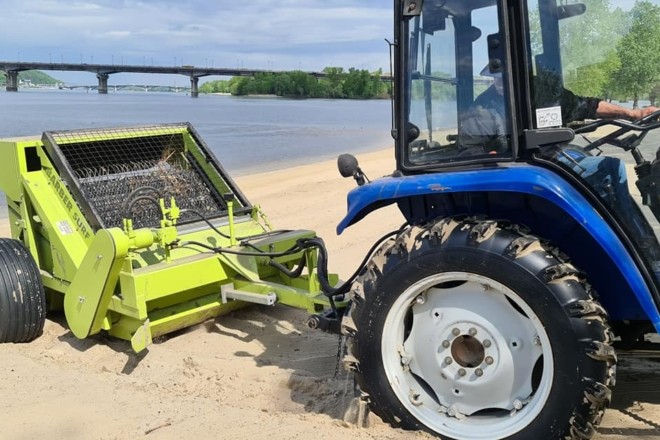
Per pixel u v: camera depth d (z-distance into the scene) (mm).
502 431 3051
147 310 4754
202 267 4699
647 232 3197
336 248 7844
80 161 5453
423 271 3154
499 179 3037
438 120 3404
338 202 11211
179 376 4328
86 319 4684
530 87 3193
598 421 2906
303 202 11320
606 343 2857
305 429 3355
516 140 3227
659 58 3146
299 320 5383
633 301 3184
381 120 40375
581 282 2943
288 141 26359
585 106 3242
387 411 3305
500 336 3111
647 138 3168
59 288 5098
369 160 18922
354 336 3320
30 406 3826
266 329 5199
